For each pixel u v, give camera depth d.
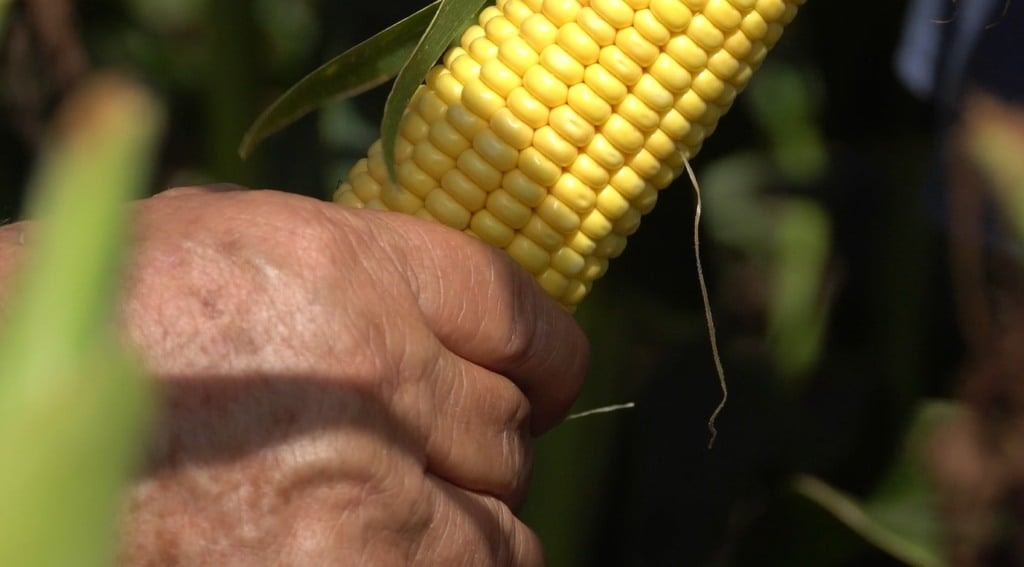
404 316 0.35
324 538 0.33
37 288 0.18
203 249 0.34
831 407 0.61
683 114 0.37
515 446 0.38
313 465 0.33
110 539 0.18
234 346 0.33
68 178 0.17
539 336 0.38
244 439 0.33
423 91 0.38
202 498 0.33
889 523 0.54
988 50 0.52
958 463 0.54
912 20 0.55
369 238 0.35
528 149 0.37
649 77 0.36
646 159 0.37
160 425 0.32
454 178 0.37
